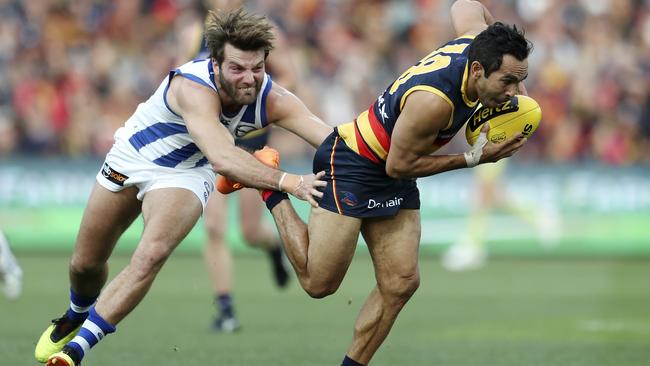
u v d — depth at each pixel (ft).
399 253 69.92
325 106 190.08
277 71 102.32
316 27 199.93
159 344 92.32
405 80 65.72
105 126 191.62
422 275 153.58
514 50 61.41
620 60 197.06
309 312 115.65
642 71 196.44
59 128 191.52
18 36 199.93
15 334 96.89
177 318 109.70
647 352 90.48
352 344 71.77
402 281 69.97
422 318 112.37
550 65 194.70
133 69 197.77
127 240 171.53
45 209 174.91
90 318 67.15
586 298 129.39
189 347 90.94
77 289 75.77
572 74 194.39
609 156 189.78
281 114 71.41
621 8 204.13
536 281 146.61
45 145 190.19
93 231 72.69
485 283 144.36
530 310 118.62
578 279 148.77
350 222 69.10
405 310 118.73
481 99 63.57
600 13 202.90
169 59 197.77
